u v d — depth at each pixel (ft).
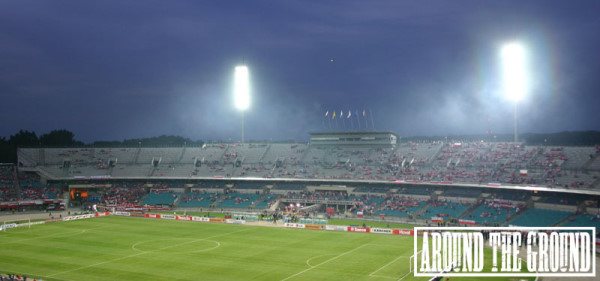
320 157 616.39
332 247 339.16
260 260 301.02
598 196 389.80
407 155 572.51
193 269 279.08
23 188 586.04
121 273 271.28
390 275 261.65
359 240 365.20
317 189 565.53
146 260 302.25
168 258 307.78
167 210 554.05
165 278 261.03
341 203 522.06
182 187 624.59
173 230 417.28
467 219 429.79
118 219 488.85
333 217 489.26
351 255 312.29
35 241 365.81
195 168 637.30
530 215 406.00
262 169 612.29
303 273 269.03
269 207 541.75
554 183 416.26
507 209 429.79
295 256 311.47
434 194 494.59
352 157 599.98
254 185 604.49
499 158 500.33
